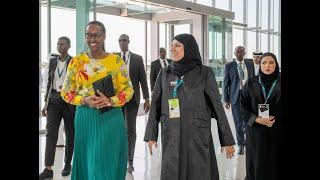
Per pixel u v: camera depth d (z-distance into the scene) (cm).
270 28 1389
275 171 333
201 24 771
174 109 282
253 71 590
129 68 476
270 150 335
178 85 284
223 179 443
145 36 1033
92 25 303
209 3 1101
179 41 284
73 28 575
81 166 312
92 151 304
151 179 439
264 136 337
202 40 770
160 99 297
